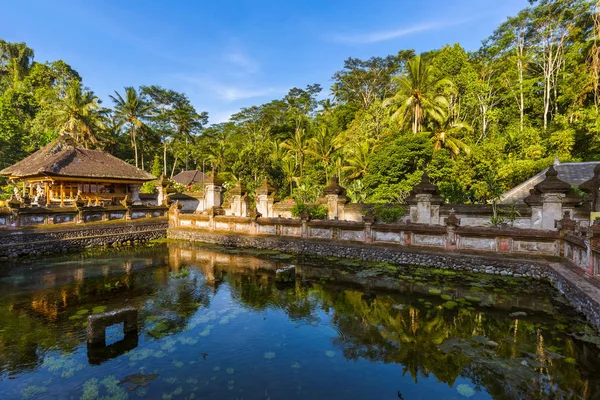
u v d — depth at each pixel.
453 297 7.97
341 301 7.87
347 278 9.72
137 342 5.91
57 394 4.42
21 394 4.42
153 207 18.19
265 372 4.95
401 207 15.07
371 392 4.46
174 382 4.69
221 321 6.80
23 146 32.75
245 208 19.59
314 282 9.43
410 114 28.19
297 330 6.36
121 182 22.23
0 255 12.69
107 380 4.73
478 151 19.56
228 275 10.32
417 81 26.45
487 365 5.05
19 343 5.89
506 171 17.48
